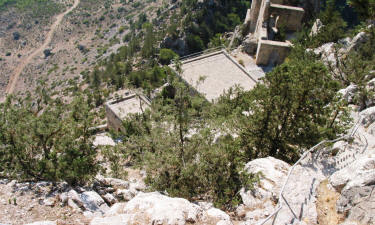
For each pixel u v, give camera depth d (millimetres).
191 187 15812
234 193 14016
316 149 15227
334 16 40438
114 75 116750
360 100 20500
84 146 16391
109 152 22297
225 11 123625
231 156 15227
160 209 11109
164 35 117312
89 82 141000
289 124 17594
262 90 17766
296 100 16547
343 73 25828
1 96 179000
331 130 16266
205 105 22906
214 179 14875
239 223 11688
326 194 11805
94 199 12875
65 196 12727
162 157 16969
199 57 40719
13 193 12984
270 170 13570
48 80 180500
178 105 19156
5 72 196250
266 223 10789
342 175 11750
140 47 139250
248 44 43281
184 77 36000
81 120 16391
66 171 14586
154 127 20719
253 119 17812
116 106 38312
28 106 16344
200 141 17625
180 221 10633
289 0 50094
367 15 30281
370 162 11414
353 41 29422
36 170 15500
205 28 114625
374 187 10227
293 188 12258
